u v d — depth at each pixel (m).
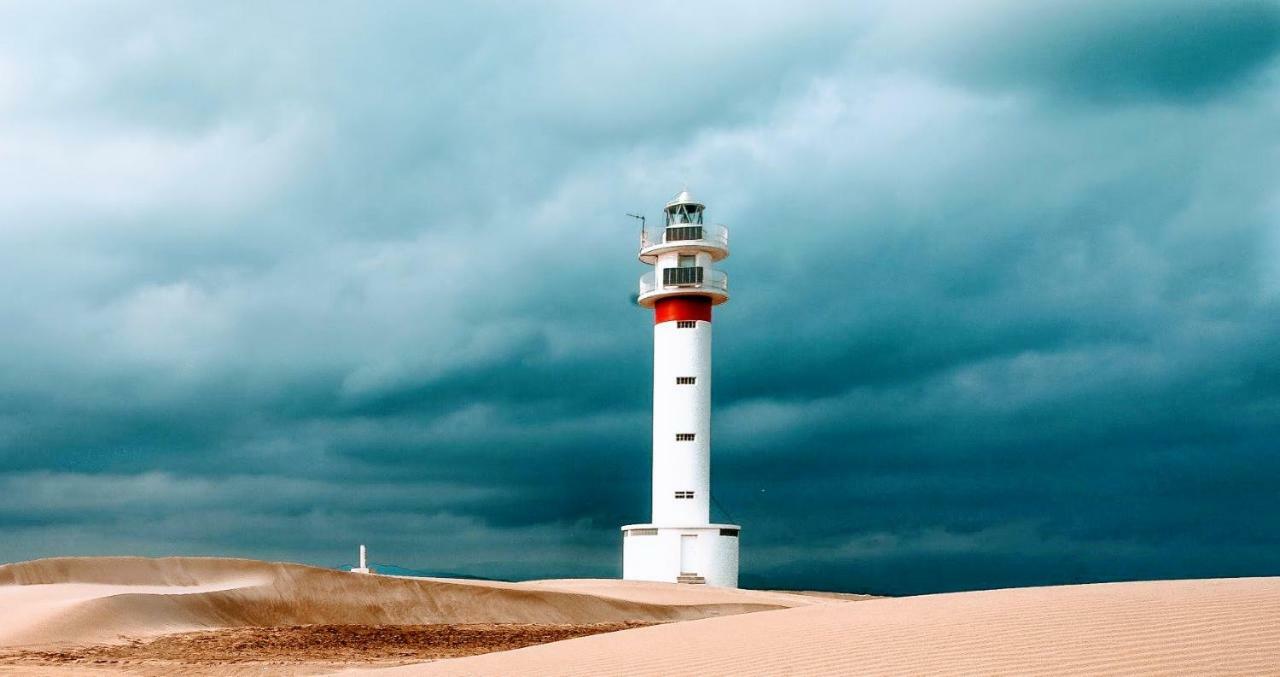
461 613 40.41
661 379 60.41
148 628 30.61
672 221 61.38
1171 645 11.08
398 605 39.72
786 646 13.66
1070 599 14.18
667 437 59.66
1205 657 10.55
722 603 47.31
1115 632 11.84
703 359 60.25
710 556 58.03
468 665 16.53
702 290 59.41
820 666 12.16
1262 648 10.70
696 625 17.58
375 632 32.66
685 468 59.25
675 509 59.00
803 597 58.91
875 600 18.17
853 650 12.73
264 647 27.30
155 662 23.31
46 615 29.11
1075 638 11.78
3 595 34.47
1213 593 13.62
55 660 23.25
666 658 14.16
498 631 34.59
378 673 17.08
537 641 30.95
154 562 41.53
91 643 27.12
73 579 40.12
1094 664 10.69
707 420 59.97
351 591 39.78
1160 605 12.99
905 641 12.79
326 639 29.84
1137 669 10.37
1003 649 11.70
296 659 24.56
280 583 38.94
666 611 44.62
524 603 41.84
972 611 14.18
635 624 40.88
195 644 27.45
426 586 41.44
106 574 40.31
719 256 61.53
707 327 60.66
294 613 37.25
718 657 13.64
